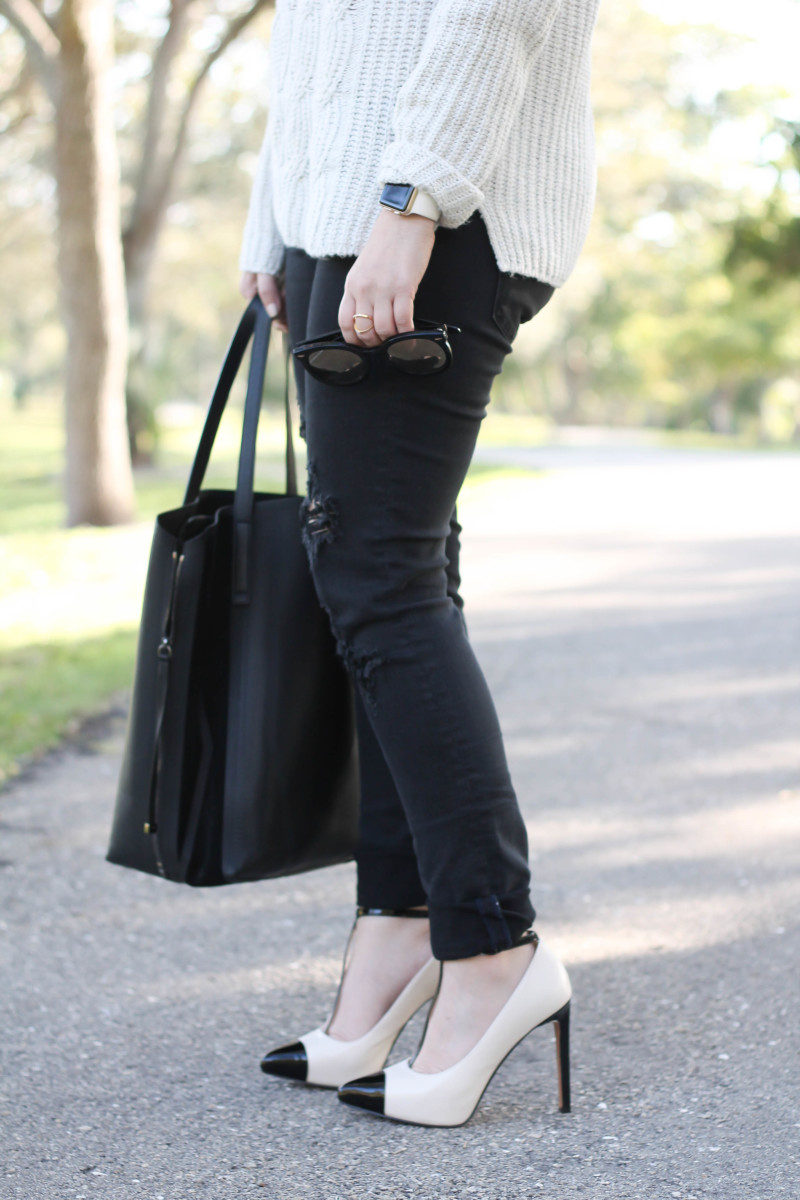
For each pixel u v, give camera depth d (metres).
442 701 1.30
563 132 1.36
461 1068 1.35
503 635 5.12
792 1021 1.65
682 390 63.19
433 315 1.27
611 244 20.19
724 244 17.75
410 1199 1.21
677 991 1.77
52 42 9.27
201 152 17.84
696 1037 1.61
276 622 1.41
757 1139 1.33
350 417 1.27
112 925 2.10
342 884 2.33
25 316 35.25
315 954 1.97
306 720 1.43
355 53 1.29
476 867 1.32
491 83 1.21
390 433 1.27
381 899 1.48
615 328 48.19
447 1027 1.36
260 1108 1.43
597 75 16.48
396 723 1.31
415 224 1.21
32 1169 1.29
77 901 2.22
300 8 1.39
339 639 1.34
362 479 1.28
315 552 1.32
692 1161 1.28
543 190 1.33
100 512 9.80
